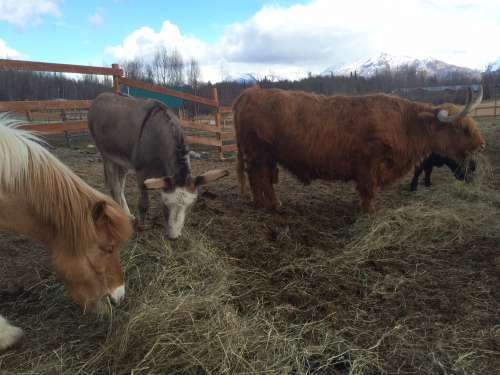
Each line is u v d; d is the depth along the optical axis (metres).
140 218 4.61
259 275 3.72
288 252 4.23
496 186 6.90
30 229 2.63
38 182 2.50
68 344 2.69
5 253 4.03
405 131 5.43
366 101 5.39
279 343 2.67
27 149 2.54
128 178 7.62
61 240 2.54
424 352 2.71
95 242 2.54
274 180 5.89
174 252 3.86
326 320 3.05
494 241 4.45
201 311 2.84
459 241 4.47
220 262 3.78
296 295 3.38
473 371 2.52
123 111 4.74
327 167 5.43
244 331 2.71
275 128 5.42
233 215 5.38
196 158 10.79
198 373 2.40
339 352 2.68
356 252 4.20
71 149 11.10
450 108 5.67
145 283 3.33
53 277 3.54
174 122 4.32
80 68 7.68
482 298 3.36
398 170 5.57
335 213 5.67
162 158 4.24
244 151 5.84
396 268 3.93
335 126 5.25
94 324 2.91
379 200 6.31
